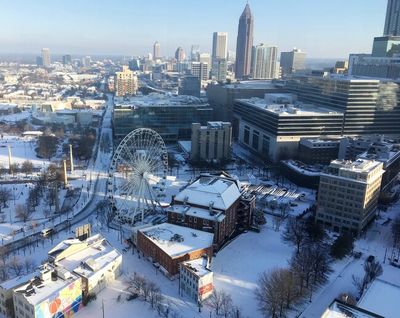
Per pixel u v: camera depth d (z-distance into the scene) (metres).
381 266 188.50
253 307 156.75
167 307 155.00
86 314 150.88
